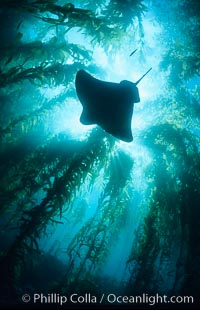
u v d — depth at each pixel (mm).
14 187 6609
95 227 6953
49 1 4207
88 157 6094
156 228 6730
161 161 7309
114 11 6523
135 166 7621
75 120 7059
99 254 6695
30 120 6227
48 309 5625
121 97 5324
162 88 7848
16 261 5062
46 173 6504
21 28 6379
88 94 5371
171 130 7469
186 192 6773
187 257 6242
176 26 8109
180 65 7453
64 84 5773
